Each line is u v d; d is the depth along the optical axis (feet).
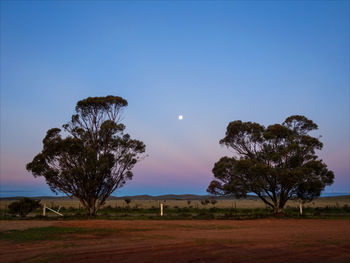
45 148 92.32
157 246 36.14
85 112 101.04
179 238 43.29
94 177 93.45
